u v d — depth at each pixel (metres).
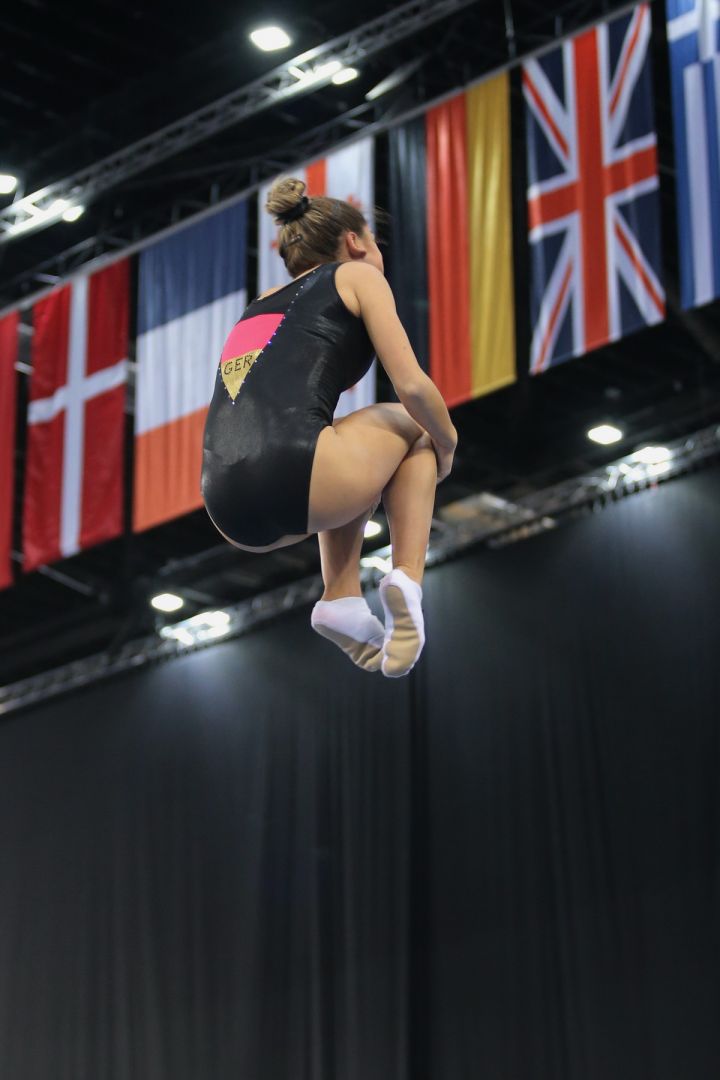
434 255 8.07
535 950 8.67
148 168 9.37
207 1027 9.80
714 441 9.24
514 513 10.21
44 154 9.27
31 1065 10.53
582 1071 8.24
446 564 10.08
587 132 7.70
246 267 8.76
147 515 8.63
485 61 8.77
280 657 10.66
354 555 2.64
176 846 10.56
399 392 2.47
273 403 2.45
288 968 9.61
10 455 9.50
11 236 9.30
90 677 11.75
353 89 8.92
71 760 11.52
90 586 11.81
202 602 11.72
